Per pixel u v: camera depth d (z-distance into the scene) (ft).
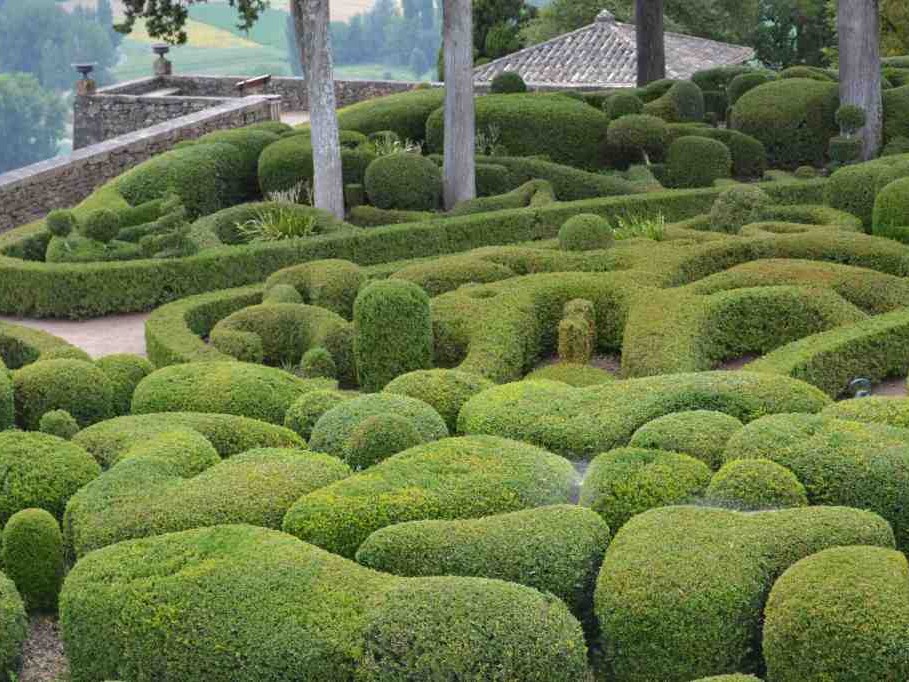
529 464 25.29
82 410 33.53
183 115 88.33
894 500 23.47
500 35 120.98
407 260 50.65
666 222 58.65
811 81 71.31
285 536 22.75
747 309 39.22
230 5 66.39
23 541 25.07
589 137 70.33
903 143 67.36
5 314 50.52
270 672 20.21
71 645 22.26
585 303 39.83
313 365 38.47
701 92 74.18
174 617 21.03
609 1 127.03
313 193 63.10
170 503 24.73
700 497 23.82
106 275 49.44
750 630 20.49
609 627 20.58
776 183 60.13
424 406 29.37
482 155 68.44
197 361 38.91
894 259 44.42
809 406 28.58
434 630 19.83
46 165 67.87
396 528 22.39
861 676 18.81
